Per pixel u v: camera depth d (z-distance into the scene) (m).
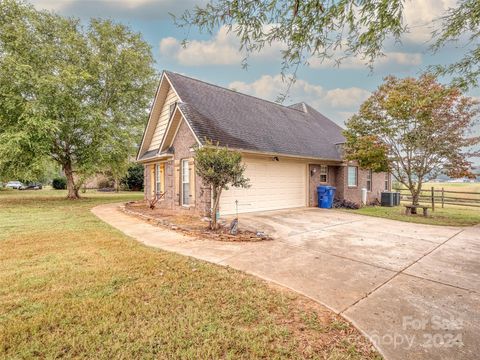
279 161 11.80
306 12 2.91
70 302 3.18
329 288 3.64
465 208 14.02
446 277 4.05
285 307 3.12
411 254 5.23
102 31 17.33
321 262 4.71
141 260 4.68
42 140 14.56
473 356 2.30
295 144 12.29
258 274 4.13
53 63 15.20
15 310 3.01
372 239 6.45
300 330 2.68
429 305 3.18
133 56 17.88
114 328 2.69
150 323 2.78
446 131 10.08
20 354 2.32
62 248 5.44
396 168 11.51
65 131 16.08
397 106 9.95
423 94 9.32
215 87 13.44
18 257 4.84
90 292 3.45
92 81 17.02
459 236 6.87
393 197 15.45
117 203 15.31
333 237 6.64
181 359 2.27
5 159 13.74
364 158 11.55
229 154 7.21
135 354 2.33
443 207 14.45
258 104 14.55
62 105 15.29
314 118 18.42
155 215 9.77
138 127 18.83
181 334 2.59
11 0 14.38
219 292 3.48
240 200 10.30
